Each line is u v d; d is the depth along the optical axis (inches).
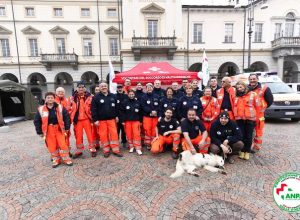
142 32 744.3
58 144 176.9
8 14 902.4
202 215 108.0
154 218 107.1
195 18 844.6
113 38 963.3
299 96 318.7
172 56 761.0
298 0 857.5
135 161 183.8
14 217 110.3
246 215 107.0
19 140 279.3
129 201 122.4
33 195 131.7
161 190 133.6
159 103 209.3
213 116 189.5
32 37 924.6
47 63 906.7
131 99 200.4
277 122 337.7
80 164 180.4
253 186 134.8
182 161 166.6
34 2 906.1
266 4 847.7
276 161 173.2
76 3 928.3
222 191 130.1
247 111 172.7
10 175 161.9
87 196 128.8
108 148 198.4
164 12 745.0
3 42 919.0
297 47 805.2
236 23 857.5
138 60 753.6
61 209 116.3
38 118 172.1
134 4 728.3
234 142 170.6
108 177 153.7
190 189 133.6
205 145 179.6
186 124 176.6
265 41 869.8
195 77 319.9
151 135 214.2
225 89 187.5
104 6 944.3
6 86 415.8
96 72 965.2
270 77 368.5
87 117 195.2
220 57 866.8
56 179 152.9
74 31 941.8
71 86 1008.9
